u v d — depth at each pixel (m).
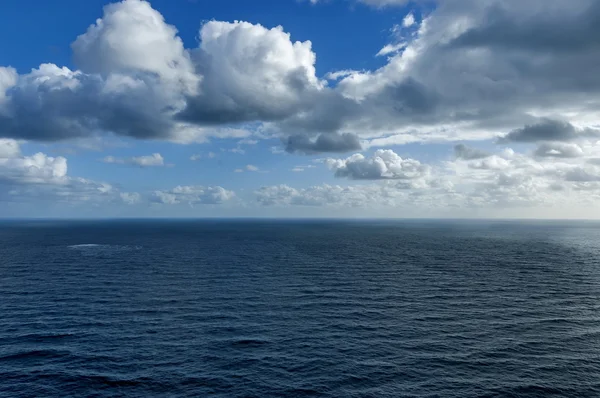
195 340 35.91
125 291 55.88
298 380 28.12
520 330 38.91
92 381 27.81
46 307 46.94
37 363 30.70
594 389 26.88
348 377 28.59
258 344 34.94
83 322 41.09
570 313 45.00
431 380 28.16
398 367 30.20
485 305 48.50
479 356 32.31
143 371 29.44
